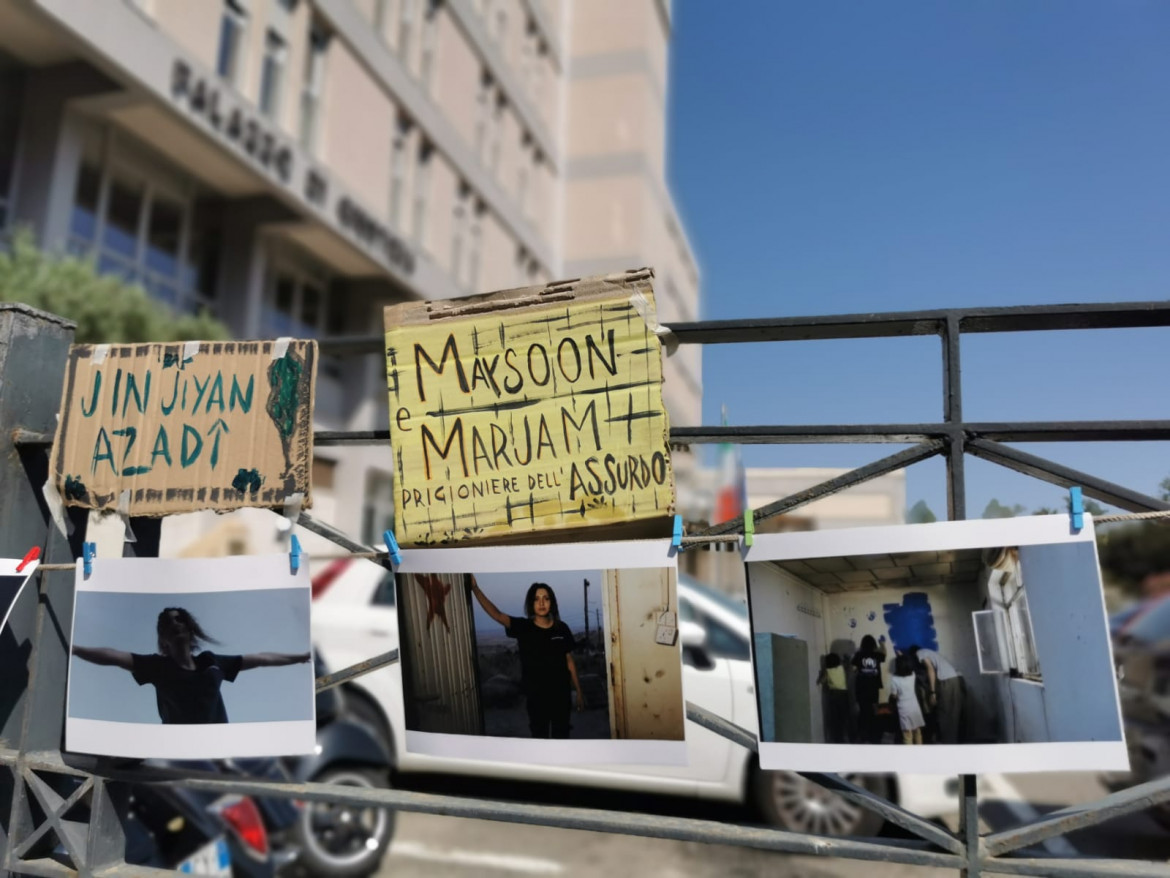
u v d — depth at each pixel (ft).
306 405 5.93
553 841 14.29
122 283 27.17
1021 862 4.61
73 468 6.32
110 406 6.33
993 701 4.61
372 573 16.63
